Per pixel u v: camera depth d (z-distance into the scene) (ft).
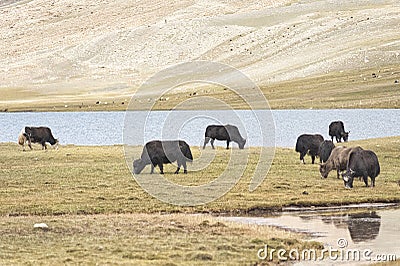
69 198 205.16
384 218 178.40
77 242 144.46
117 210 188.34
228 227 162.09
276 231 158.30
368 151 226.38
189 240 147.54
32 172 255.50
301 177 244.01
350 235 156.46
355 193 214.07
